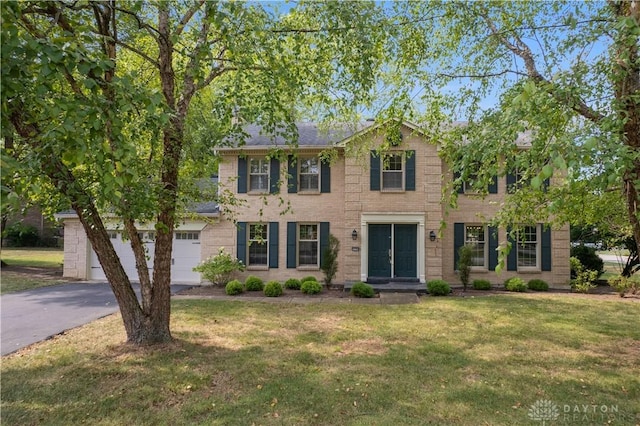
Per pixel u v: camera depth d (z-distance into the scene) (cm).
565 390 484
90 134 314
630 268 1427
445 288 1228
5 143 336
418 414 419
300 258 1477
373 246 1421
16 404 446
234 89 654
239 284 1252
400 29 712
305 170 1475
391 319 876
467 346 668
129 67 752
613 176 285
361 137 1120
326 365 571
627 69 424
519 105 332
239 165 1482
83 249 1552
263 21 614
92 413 426
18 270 1773
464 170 446
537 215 541
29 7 387
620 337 728
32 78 320
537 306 1027
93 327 793
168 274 678
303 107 869
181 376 523
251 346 663
